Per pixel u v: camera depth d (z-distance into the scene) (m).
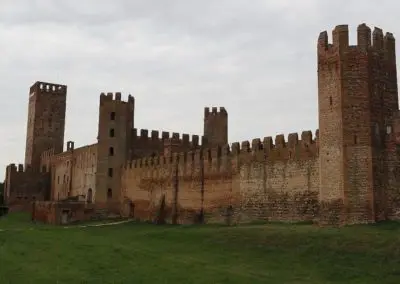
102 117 95.19
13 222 91.12
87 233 66.06
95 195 92.50
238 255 43.28
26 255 45.38
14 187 121.44
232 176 66.62
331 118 49.19
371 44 49.50
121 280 35.34
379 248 38.12
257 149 63.25
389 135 48.88
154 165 83.88
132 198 89.56
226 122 104.31
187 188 74.94
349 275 34.50
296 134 58.00
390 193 47.72
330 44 50.53
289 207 57.66
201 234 54.19
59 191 117.31
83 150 103.75
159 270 38.28
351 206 46.84
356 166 47.31
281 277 35.16
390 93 49.84
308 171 55.84
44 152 131.25
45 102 135.25
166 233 58.75
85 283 34.62
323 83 50.41
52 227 77.25
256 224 59.00
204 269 38.25
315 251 40.38
